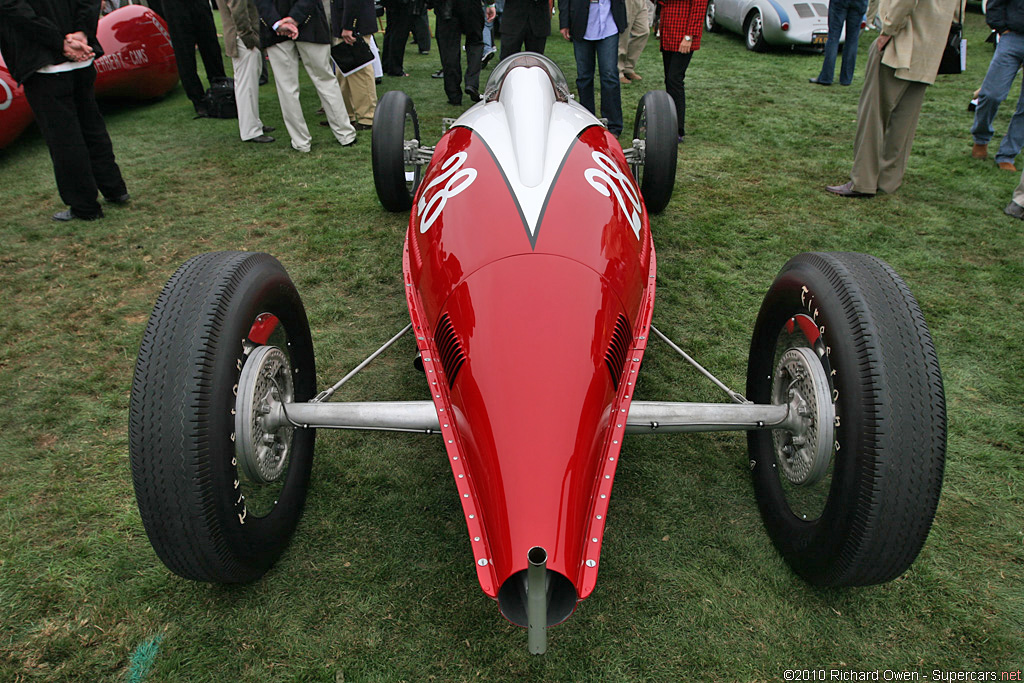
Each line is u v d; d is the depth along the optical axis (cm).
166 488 176
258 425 203
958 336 353
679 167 592
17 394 313
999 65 563
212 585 215
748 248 449
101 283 413
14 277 419
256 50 661
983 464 270
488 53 1031
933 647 196
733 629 202
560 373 176
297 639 199
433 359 205
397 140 445
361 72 697
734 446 282
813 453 200
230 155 645
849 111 763
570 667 189
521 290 188
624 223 229
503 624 202
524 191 218
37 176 601
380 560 226
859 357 183
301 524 240
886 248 447
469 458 178
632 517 244
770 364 248
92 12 469
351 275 418
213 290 194
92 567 222
